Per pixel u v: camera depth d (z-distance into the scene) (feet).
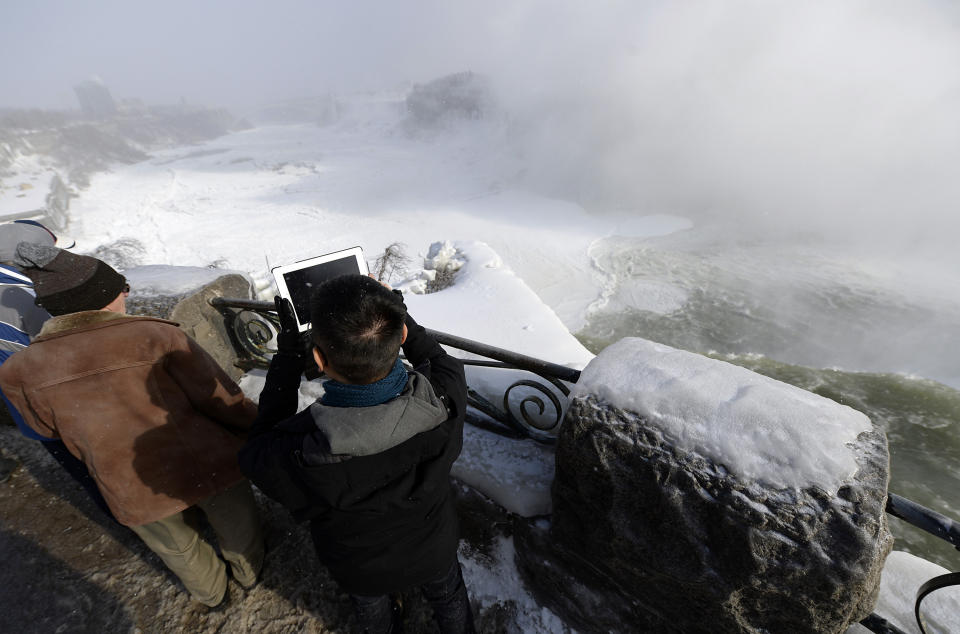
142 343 5.02
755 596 4.51
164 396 5.25
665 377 5.10
